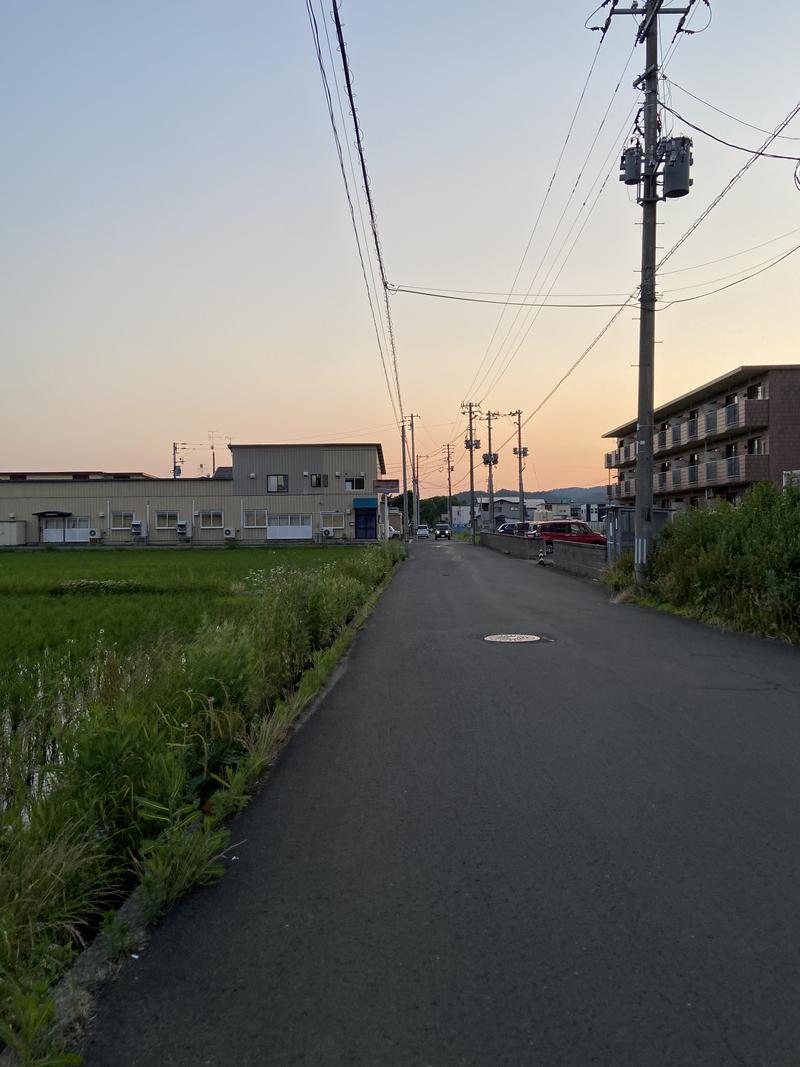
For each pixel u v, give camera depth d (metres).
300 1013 2.72
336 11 7.51
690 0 14.44
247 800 4.76
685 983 2.84
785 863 3.82
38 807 3.76
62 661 7.41
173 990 2.88
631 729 6.28
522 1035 2.57
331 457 58.44
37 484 57.31
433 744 6.00
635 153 16.30
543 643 10.75
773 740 5.91
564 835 4.20
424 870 3.82
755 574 11.92
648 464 16.59
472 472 74.00
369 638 11.70
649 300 16.58
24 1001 2.49
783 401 37.41
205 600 16.28
